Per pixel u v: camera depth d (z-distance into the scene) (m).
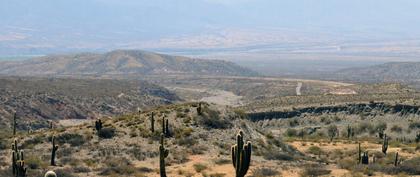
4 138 56.34
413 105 107.44
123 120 60.44
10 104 129.75
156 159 49.19
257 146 55.25
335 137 92.62
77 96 161.75
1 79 157.25
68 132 55.56
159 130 56.62
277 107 119.75
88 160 47.47
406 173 42.59
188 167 44.69
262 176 40.16
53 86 169.75
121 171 42.66
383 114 109.00
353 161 49.84
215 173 41.47
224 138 56.78
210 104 64.31
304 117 114.44
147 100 185.25
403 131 99.12
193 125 58.16
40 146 52.62
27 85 158.12
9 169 40.66
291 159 51.72
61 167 44.53
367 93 135.75
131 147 52.41
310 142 74.62
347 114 112.44
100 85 192.12
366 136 97.50
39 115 132.50
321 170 42.78
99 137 54.88
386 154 56.97
